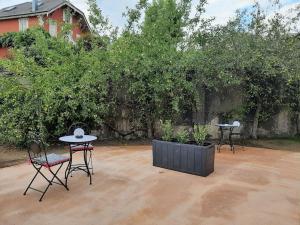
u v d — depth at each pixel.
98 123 6.71
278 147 6.48
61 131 6.30
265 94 7.11
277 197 3.43
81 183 3.94
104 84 6.58
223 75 6.46
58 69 6.24
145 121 7.37
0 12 18.28
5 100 6.05
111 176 4.25
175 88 6.78
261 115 7.34
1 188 3.75
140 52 6.78
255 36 6.66
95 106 6.36
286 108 7.50
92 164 4.91
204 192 3.59
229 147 6.44
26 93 5.90
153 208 3.12
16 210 3.08
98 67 6.47
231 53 6.48
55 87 6.11
